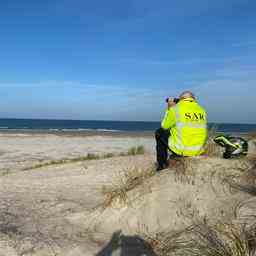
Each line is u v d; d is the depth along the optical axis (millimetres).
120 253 4500
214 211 4891
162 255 4379
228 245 3895
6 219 5895
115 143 26156
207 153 6941
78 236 5145
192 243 4250
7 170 12805
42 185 8742
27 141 26469
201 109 6516
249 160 5965
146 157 10492
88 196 7418
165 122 6340
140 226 5285
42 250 4531
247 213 4383
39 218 6043
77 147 22641
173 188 5598
